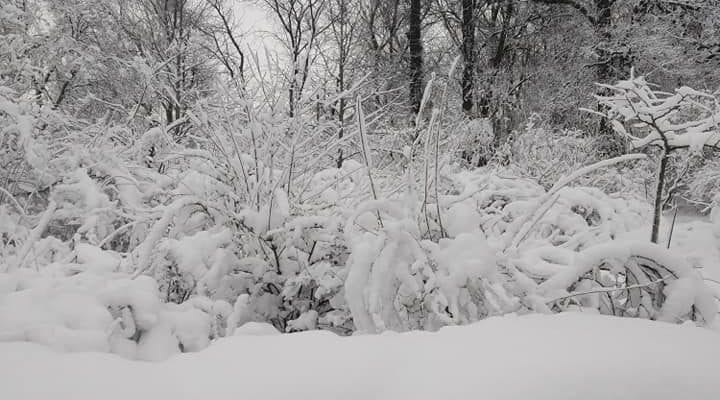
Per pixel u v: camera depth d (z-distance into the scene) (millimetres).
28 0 6379
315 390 1320
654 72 13125
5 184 4242
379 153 4770
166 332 2104
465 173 3889
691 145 2680
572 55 14688
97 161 4094
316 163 3451
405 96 12891
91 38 7730
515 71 15695
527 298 2445
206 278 2803
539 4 15688
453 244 2537
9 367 1466
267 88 3551
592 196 3449
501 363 1396
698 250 4391
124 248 4410
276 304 3211
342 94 3494
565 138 8852
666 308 2277
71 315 1877
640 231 3074
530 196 3678
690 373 1342
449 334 1658
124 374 1432
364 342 1602
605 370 1346
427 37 18094
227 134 3568
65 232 4734
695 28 13828
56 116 4496
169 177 3691
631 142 2916
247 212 3105
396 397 1290
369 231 2936
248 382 1357
